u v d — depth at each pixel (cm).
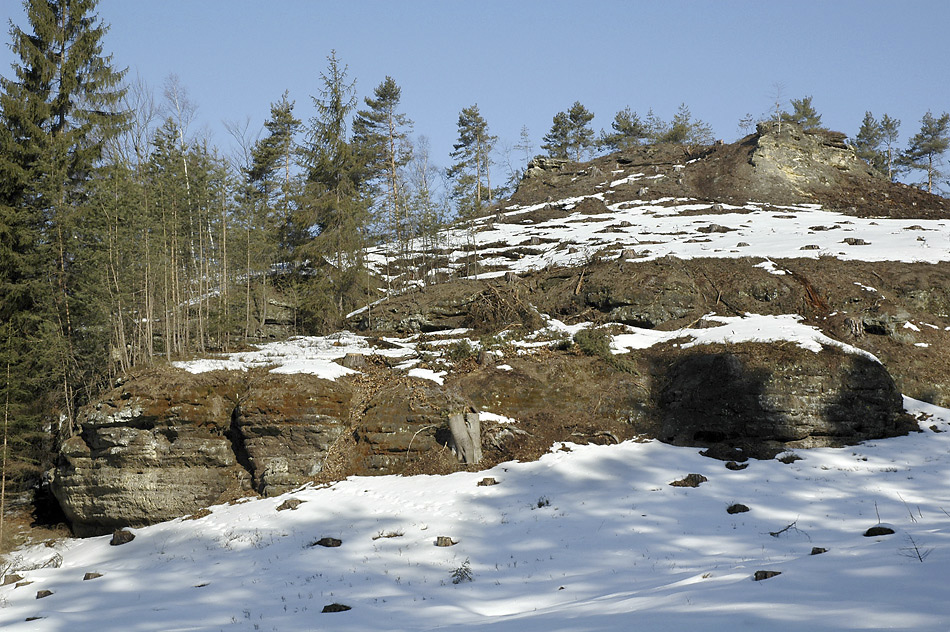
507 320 3212
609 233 4694
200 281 3744
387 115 6225
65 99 3547
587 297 3350
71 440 2519
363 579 1540
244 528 2056
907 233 4194
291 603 1409
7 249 3119
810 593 901
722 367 2458
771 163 6725
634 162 7744
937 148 8719
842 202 6175
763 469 2092
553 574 1483
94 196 3225
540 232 5138
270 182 5534
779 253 3694
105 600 1625
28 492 2923
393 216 5303
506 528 1830
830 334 2919
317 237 4150
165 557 1945
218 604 1454
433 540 1792
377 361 2853
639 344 2891
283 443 2398
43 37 3516
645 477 2092
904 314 2969
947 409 2591
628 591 1248
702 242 4216
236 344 3662
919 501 1745
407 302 3581
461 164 7700
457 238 5344
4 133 3291
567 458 2258
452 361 2784
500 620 1123
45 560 2192
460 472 2275
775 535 1586
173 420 2412
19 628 1397
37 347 3009
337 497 2172
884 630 692
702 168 7175
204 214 3994
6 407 2800
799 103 9456
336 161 4253
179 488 2366
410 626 1175
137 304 3428
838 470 2047
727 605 903
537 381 2589
